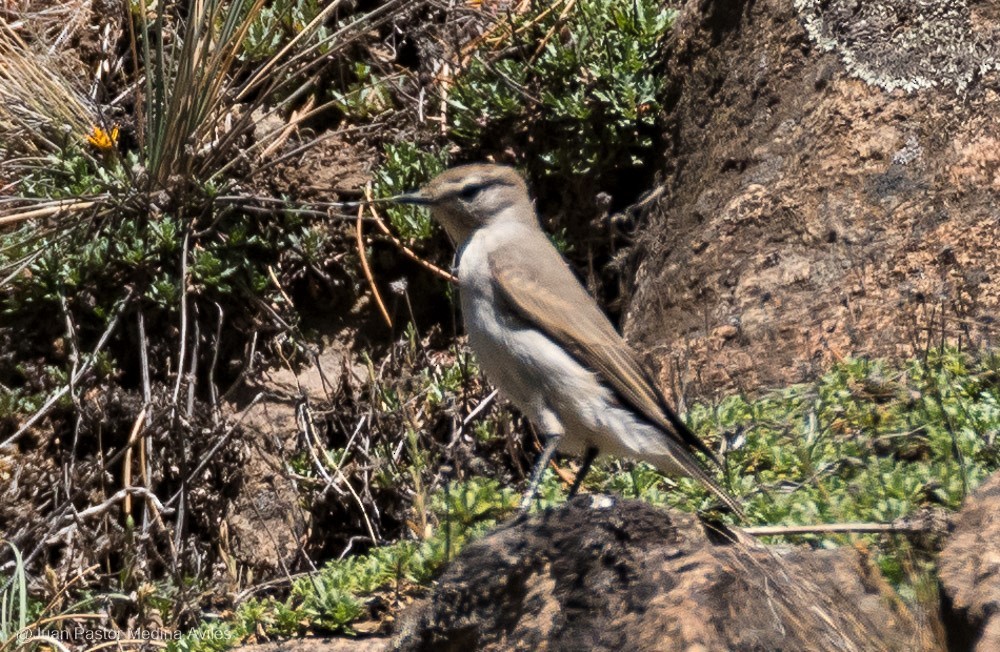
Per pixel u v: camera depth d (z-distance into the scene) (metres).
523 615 6.64
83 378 12.20
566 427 8.17
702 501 8.70
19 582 10.16
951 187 10.87
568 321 8.08
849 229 11.08
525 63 13.74
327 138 13.59
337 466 12.37
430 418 12.63
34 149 13.23
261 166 13.29
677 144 13.05
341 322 13.36
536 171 13.59
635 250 12.89
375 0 14.40
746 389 10.49
